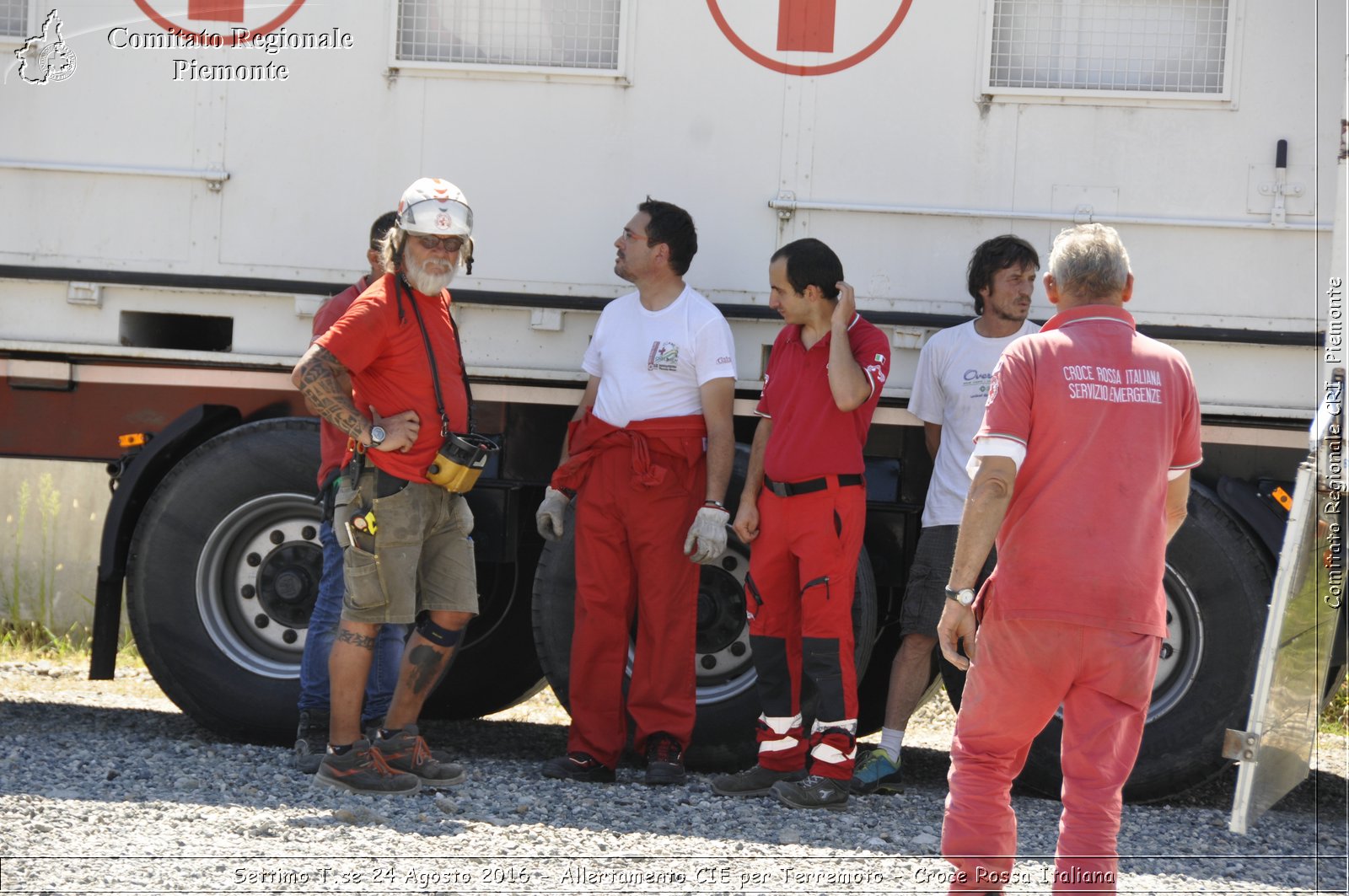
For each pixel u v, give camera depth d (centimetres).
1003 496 825
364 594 1125
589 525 1249
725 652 1315
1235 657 1223
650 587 1244
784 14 1262
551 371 1293
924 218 1257
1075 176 1245
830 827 1110
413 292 1127
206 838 991
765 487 1205
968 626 852
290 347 1321
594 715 1256
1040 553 827
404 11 1295
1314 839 1148
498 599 1424
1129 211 1238
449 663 1204
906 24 1253
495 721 1661
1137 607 823
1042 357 842
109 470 1346
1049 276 891
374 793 1137
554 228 1289
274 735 1337
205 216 1314
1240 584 1223
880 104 1259
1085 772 826
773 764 1209
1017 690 836
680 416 1238
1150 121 1234
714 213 1277
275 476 1314
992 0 1244
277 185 1309
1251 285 1227
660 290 1244
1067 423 832
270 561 1348
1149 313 1238
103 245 1321
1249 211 1224
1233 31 1220
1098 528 824
